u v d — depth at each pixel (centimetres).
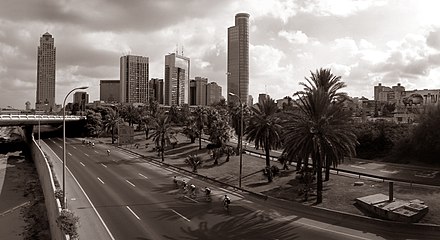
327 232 2934
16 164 7869
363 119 10025
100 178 5381
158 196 4256
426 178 4619
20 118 9556
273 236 2847
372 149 6950
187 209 3672
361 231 2944
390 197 3425
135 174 5781
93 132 13362
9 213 4306
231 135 9462
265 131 5384
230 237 2820
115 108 15775
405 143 6366
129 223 3170
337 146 3756
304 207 3588
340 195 3909
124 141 9588
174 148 8644
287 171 5375
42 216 4156
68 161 7119
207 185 4906
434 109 5994
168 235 2858
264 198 4075
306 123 3766
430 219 3039
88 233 2888
